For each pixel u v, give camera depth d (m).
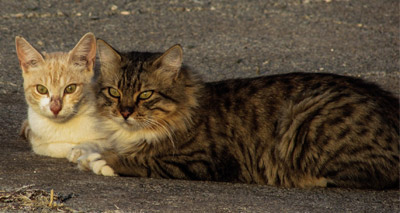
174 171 10.45
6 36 19.86
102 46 10.77
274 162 10.65
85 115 11.84
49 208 8.09
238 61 18.56
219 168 10.60
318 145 10.30
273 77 11.42
